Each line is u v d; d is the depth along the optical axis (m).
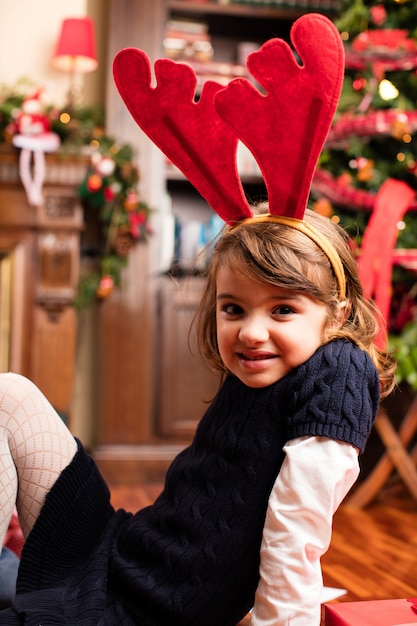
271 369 0.89
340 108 2.65
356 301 0.99
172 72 0.96
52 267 3.01
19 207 2.99
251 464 0.89
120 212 3.00
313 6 3.25
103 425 3.04
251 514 0.88
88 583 0.92
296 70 0.85
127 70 0.96
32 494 1.00
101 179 2.93
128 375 3.06
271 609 0.81
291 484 0.82
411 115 2.49
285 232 0.91
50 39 3.22
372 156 2.65
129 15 3.09
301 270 0.89
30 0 3.21
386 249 2.39
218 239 1.08
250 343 0.88
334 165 2.73
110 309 3.06
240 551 0.88
